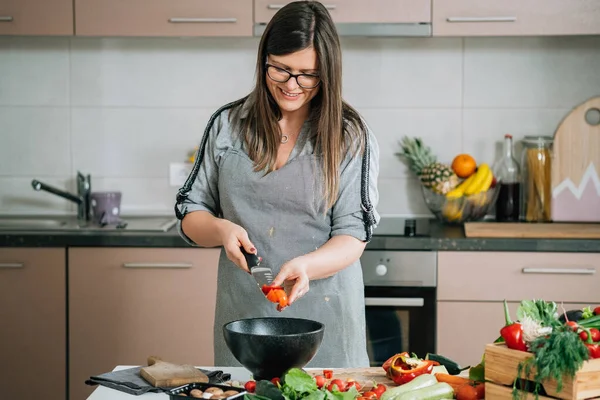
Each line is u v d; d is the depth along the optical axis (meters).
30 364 3.13
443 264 3.03
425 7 3.21
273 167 2.08
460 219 3.36
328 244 2.01
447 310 3.05
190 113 3.64
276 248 2.10
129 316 3.11
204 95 3.64
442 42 3.57
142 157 3.66
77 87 3.63
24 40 3.61
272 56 1.92
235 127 2.12
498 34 3.21
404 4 3.21
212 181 2.16
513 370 1.37
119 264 3.09
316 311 2.11
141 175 3.66
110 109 3.64
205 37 3.31
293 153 2.08
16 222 3.43
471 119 3.60
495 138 3.60
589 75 3.55
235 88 3.63
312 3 1.96
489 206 3.38
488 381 1.42
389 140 3.62
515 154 3.60
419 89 3.60
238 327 1.64
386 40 3.58
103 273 3.09
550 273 3.01
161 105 3.64
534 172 3.46
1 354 3.12
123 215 3.66
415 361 1.58
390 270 3.04
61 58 3.62
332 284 2.11
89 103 3.64
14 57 3.62
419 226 3.34
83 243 3.07
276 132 2.07
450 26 3.22
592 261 3.01
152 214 3.67
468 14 3.21
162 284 3.09
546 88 3.57
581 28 3.19
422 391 1.45
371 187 2.09
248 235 2.10
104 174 3.67
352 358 2.15
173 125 3.65
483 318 3.04
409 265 3.04
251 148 2.08
